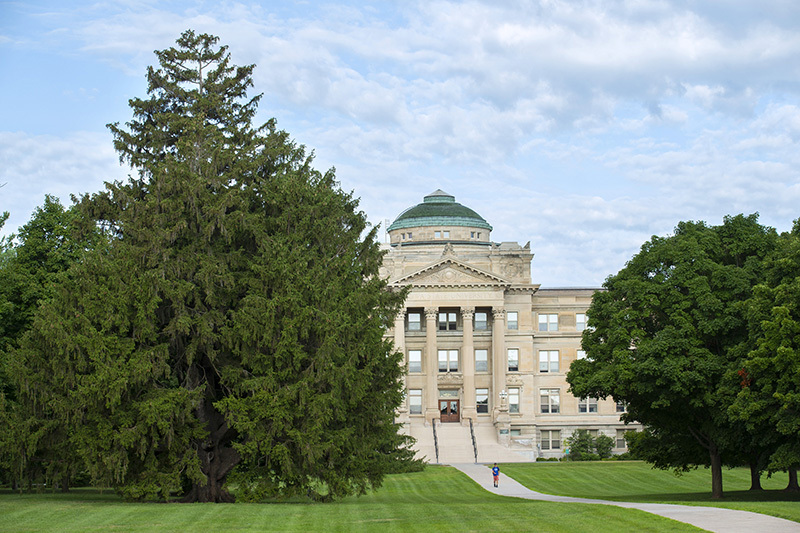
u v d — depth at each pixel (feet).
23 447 139.64
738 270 180.24
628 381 184.03
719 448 181.16
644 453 205.46
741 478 261.65
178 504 134.92
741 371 163.02
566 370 379.55
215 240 149.07
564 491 229.04
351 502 156.35
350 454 152.66
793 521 105.60
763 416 155.63
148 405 132.16
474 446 336.90
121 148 159.63
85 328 133.18
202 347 144.46
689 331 176.24
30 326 179.42
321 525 110.83
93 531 103.71
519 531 104.73
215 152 149.89
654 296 184.34
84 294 137.59
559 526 107.55
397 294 177.88
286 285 140.97
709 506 126.93
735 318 175.22
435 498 195.62
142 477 137.90
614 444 360.48
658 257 189.57
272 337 140.26
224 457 152.46
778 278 162.91
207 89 167.02
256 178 157.17
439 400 370.32
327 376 138.72
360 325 149.38
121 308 134.82
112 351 133.39
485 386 371.15
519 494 212.23
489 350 372.99
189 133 154.20
